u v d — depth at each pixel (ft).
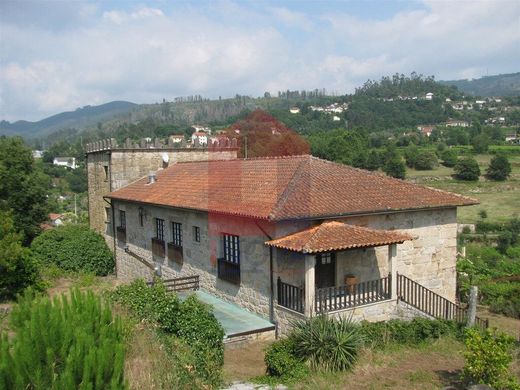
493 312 75.97
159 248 76.23
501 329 65.05
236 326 51.03
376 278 56.49
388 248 55.11
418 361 44.32
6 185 123.44
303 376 39.47
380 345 47.06
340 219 53.42
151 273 79.05
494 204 239.91
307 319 45.68
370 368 41.65
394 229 57.72
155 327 40.68
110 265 96.89
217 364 39.91
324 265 53.21
